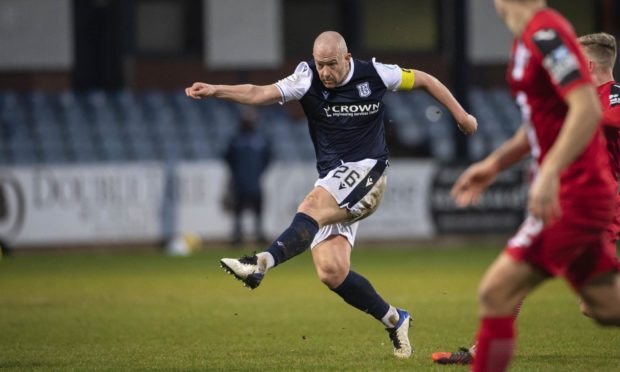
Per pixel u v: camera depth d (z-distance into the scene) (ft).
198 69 298.15
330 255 77.71
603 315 56.03
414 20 303.68
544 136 52.37
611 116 73.15
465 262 189.26
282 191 226.99
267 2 296.71
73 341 94.48
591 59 74.69
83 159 255.29
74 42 298.97
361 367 75.72
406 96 285.02
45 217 218.38
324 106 77.87
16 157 252.83
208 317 113.29
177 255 211.82
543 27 50.03
